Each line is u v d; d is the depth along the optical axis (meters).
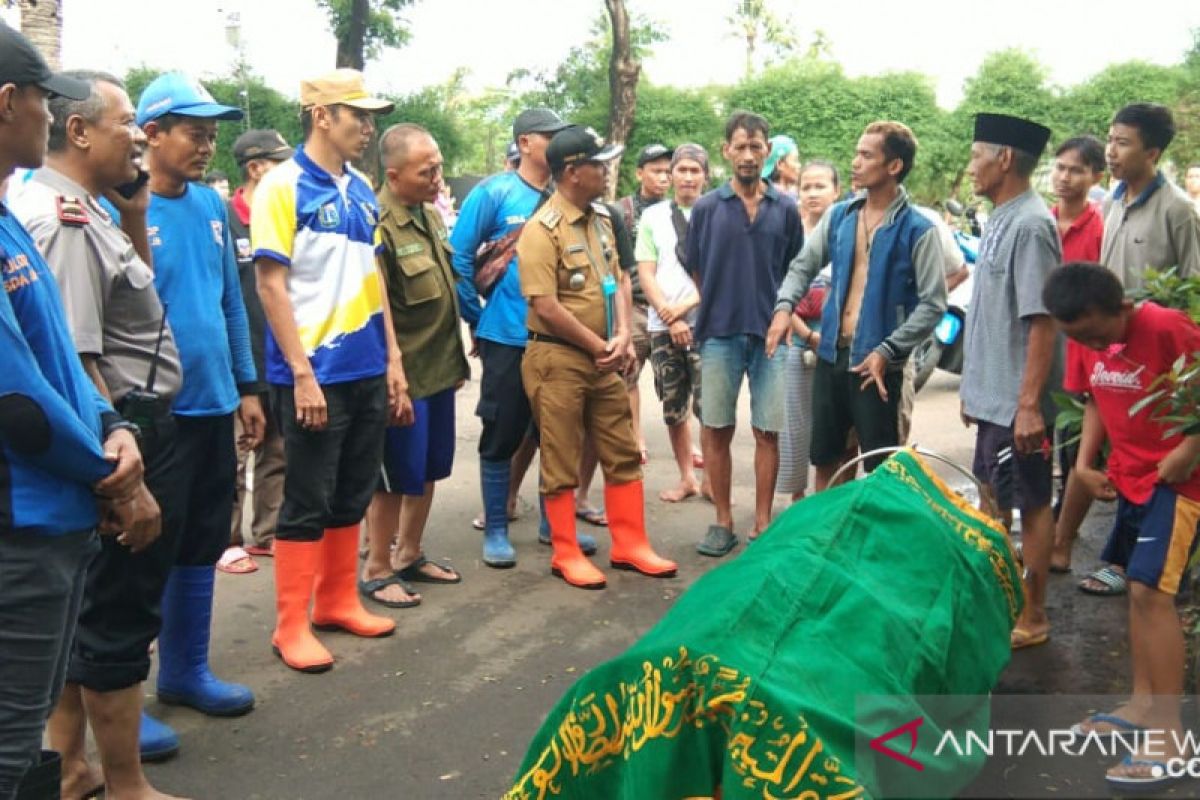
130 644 3.25
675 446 6.67
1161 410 3.50
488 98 42.50
